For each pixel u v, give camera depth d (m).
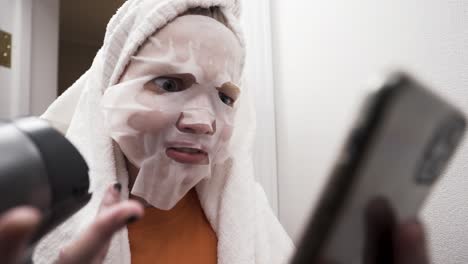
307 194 0.66
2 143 0.21
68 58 2.03
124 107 0.44
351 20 0.56
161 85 0.45
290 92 0.71
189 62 0.44
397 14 0.48
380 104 0.15
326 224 0.17
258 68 0.75
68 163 0.24
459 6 0.40
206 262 0.50
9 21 0.90
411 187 0.18
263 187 0.73
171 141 0.44
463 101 0.40
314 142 0.64
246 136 0.58
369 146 0.16
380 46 0.50
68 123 0.57
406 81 0.16
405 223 0.18
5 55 0.88
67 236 0.42
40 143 0.23
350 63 0.56
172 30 0.44
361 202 0.17
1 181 0.20
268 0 0.77
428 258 0.20
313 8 0.66
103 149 0.48
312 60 0.65
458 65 0.40
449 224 0.41
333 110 0.59
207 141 0.45
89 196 0.26
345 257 0.17
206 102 0.45
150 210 0.50
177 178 0.45
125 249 0.44
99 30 1.93
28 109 0.92
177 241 0.50
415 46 0.45
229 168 0.55
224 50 0.46
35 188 0.21
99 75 0.53
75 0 1.60
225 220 0.52
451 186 0.41
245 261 0.49
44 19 0.99
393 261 0.18
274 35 0.77
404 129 0.16
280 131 0.74
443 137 0.17
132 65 0.46
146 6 0.46
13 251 0.17
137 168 0.49
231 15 0.51
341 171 0.16
